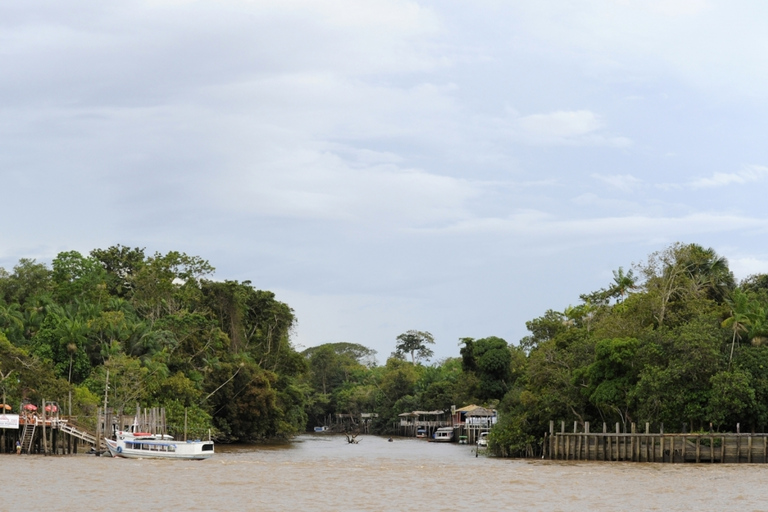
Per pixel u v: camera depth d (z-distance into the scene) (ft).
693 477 197.67
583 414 290.76
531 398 299.17
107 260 489.26
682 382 249.75
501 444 310.04
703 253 337.31
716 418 240.53
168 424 344.49
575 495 167.12
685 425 252.83
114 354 355.97
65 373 358.02
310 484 184.55
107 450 267.39
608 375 272.72
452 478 199.00
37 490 168.04
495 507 151.53
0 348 308.81
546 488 178.29
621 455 255.70
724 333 262.67
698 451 238.68
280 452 341.82
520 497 164.35
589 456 265.75
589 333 333.01
